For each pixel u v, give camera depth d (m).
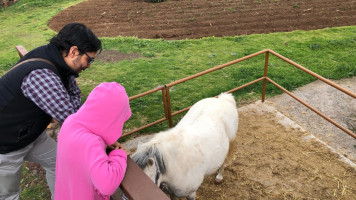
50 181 2.73
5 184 2.29
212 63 7.71
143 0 14.38
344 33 9.29
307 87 6.32
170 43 9.35
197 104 3.36
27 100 1.88
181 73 7.26
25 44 10.14
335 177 3.86
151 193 1.46
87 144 1.43
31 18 13.23
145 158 2.13
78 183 1.51
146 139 4.86
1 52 9.60
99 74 7.49
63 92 1.84
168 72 7.35
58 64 1.89
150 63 7.99
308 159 4.17
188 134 2.78
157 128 5.14
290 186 3.76
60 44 1.85
